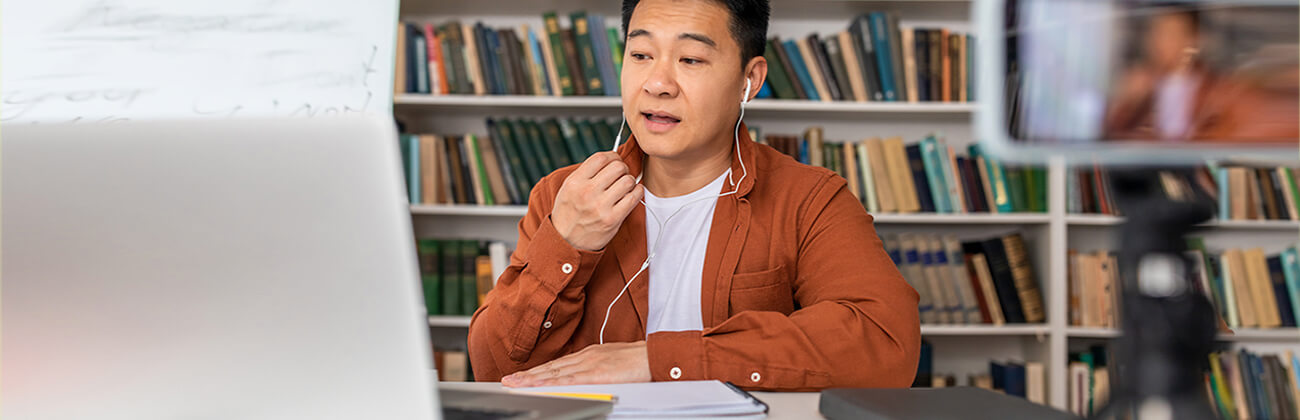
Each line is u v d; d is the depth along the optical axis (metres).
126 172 0.47
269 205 0.47
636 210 1.22
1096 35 0.33
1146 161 0.35
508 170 2.38
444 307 2.38
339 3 0.63
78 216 0.47
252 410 0.48
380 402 0.48
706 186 1.23
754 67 1.19
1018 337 2.66
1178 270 0.39
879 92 2.40
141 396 0.48
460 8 2.56
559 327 1.08
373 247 0.47
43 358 0.48
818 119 2.62
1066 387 2.38
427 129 2.63
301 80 0.61
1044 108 0.33
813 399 0.79
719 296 1.17
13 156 0.46
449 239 2.47
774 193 1.20
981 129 0.34
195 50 0.60
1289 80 0.32
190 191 0.47
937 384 2.45
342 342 0.48
